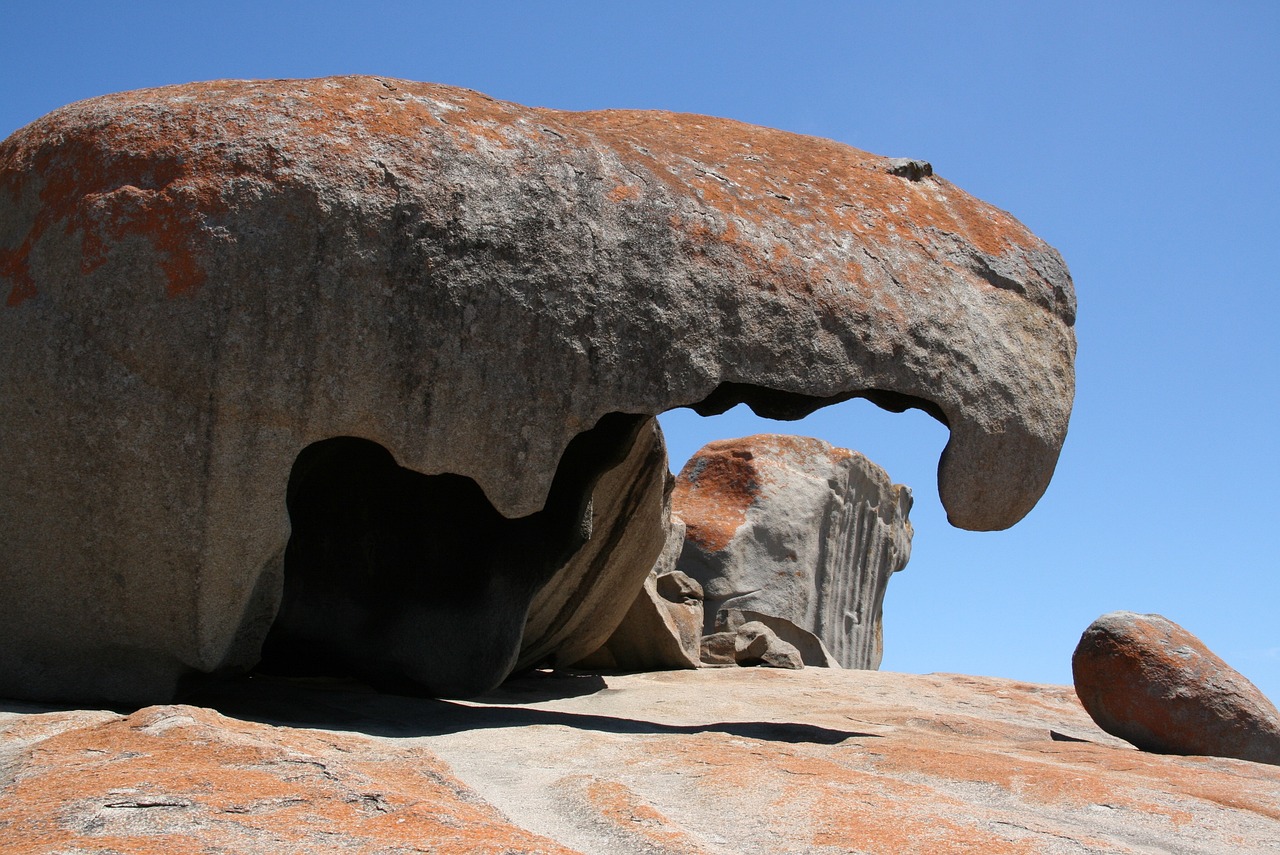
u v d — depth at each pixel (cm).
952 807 418
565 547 736
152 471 553
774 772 453
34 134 602
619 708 781
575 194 604
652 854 349
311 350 559
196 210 555
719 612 1414
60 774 365
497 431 577
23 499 564
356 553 730
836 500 1617
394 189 573
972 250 702
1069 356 717
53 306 561
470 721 602
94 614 573
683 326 602
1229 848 413
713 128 733
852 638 1641
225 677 659
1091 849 375
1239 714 669
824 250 649
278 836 312
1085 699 718
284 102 589
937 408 672
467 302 574
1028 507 684
